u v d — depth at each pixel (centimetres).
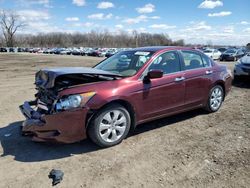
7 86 1077
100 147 448
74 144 462
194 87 566
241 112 645
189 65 569
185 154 424
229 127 543
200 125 555
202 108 623
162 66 515
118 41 11419
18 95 876
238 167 381
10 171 378
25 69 1947
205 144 461
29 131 434
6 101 782
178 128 538
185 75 546
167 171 374
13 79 1318
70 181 352
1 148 449
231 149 440
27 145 461
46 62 2870
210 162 397
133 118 477
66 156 421
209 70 606
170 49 541
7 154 428
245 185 338
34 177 362
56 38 12694
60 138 409
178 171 373
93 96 420
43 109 440
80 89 418
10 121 586
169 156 418
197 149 441
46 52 7294
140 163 397
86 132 429
